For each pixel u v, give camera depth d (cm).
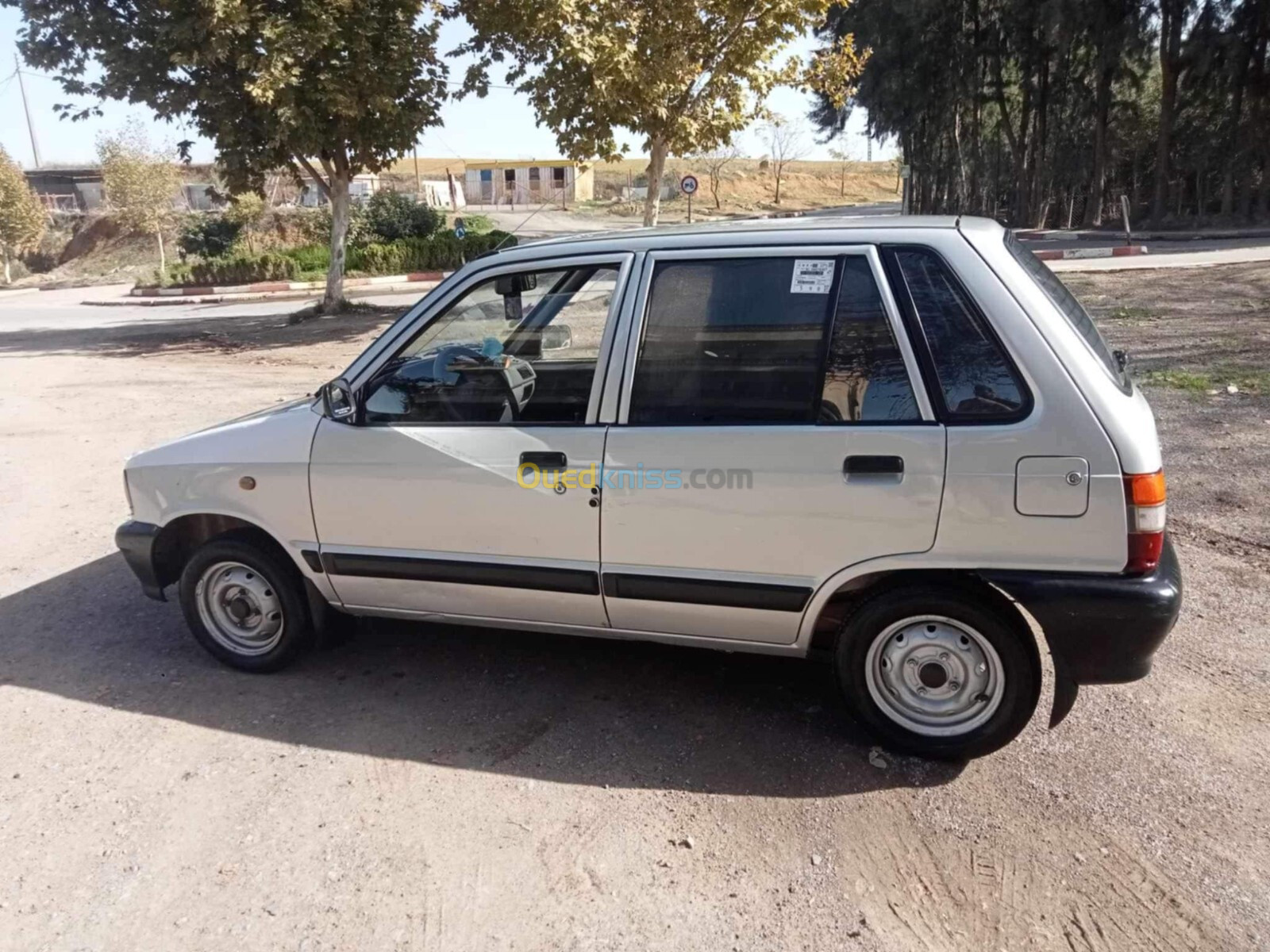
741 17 1362
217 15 1414
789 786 327
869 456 314
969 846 294
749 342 331
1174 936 256
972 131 3831
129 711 388
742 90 1476
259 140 1658
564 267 356
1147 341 1088
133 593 519
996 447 304
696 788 327
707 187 7144
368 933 262
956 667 327
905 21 3294
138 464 419
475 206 5828
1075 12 2909
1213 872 280
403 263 3036
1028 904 270
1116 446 297
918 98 3522
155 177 4091
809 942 257
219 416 979
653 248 347
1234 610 452
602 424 345
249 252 3456
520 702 389
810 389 324
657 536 341
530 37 1382
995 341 308
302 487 386
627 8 1353
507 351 364
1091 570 303
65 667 429
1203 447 704
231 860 294
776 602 334
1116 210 3638
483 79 1680
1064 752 343
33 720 381
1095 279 1633
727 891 277
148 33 1543
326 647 442
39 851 300
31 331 2031
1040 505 302
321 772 341
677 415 338
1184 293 1423
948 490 308
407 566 378
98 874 289
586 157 1444
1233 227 3003
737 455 326
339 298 1986
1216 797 314
